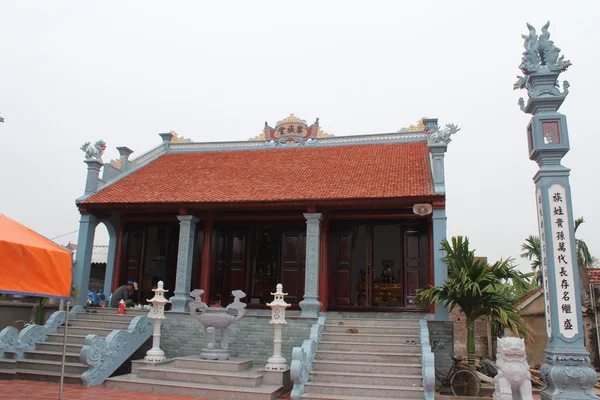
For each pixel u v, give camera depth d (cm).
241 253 2092
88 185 2003
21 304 1884
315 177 1928
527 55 1070
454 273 1371
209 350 1384
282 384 1259
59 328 1633
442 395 1235
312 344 1316
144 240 2191
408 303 1847
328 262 1892
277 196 1761
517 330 1291
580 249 2866
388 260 2088
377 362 1288
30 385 1278
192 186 1991
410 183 1739
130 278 2159
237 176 2052
